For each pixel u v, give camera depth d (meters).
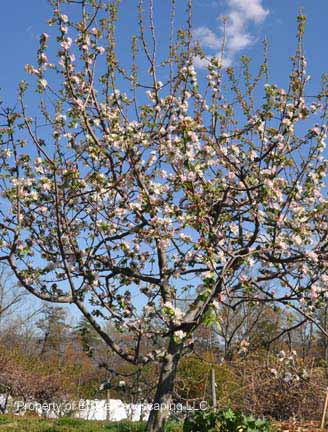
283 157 6.26
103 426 11.39
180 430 9.68
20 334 26.45
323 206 6.36
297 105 6.42
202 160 6.15
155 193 6.38
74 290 5.72
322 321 10.10
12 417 13.02
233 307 5.98
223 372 11.21
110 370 6.20
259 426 8.06
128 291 6.60
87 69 6.84
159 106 7.04
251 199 6.00
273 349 10.88
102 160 6.78
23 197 6.32
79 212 6.11
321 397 11.45
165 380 6.08
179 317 5.53
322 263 6.14
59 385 18.70
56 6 6.41
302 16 6.50
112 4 6.93
